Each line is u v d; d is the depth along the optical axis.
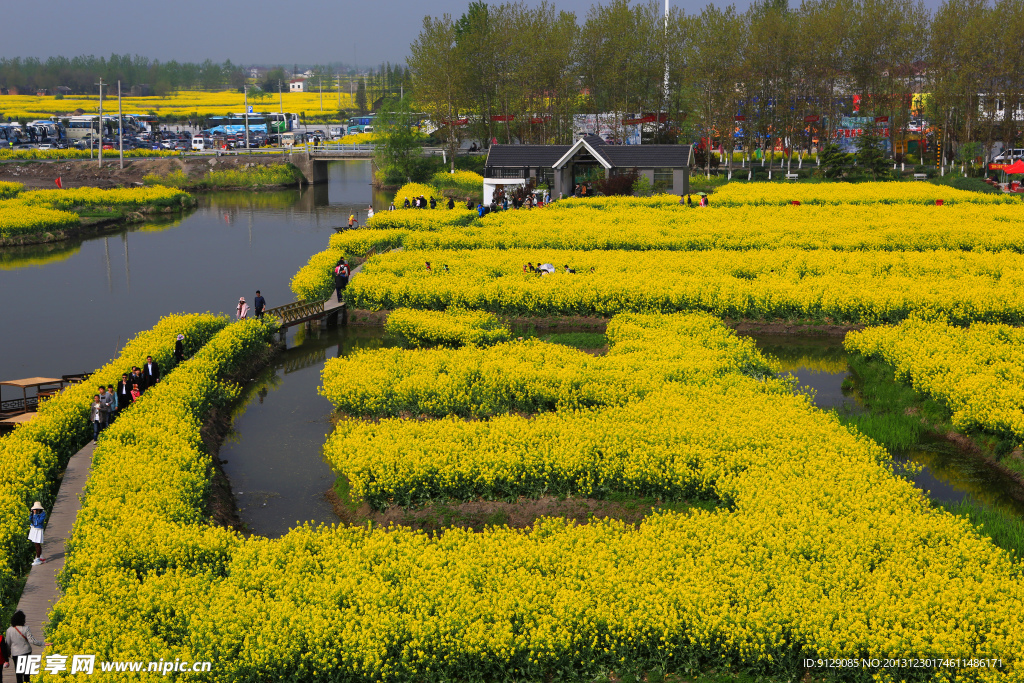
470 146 145.25
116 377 34.44
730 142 121.81
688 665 18.34
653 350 37.88
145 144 174.12
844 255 57.16
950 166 116.88
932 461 30.33
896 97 122.31
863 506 23.09
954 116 119.12
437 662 18.09
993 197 84.88
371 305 51.19
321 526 23.25
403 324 45.12
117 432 29.22
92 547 21.59
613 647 18.22
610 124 131.88
